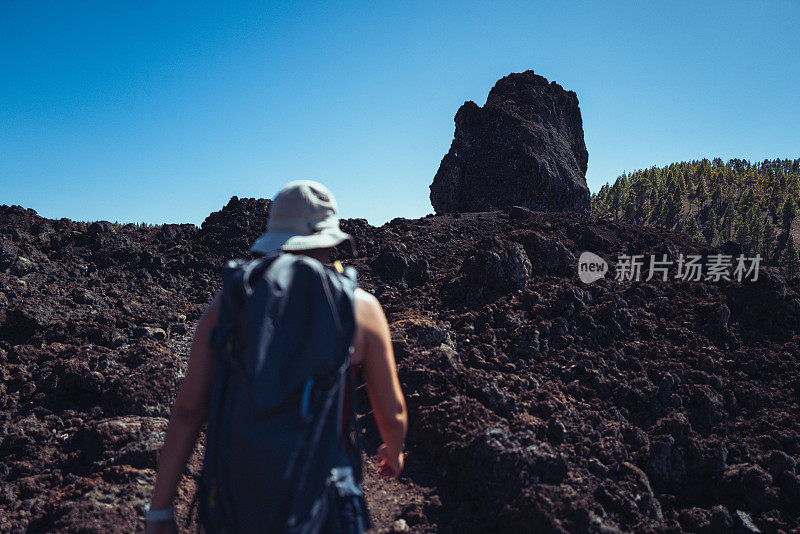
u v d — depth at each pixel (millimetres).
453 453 3166
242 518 1219
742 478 3594
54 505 2836
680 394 4418
